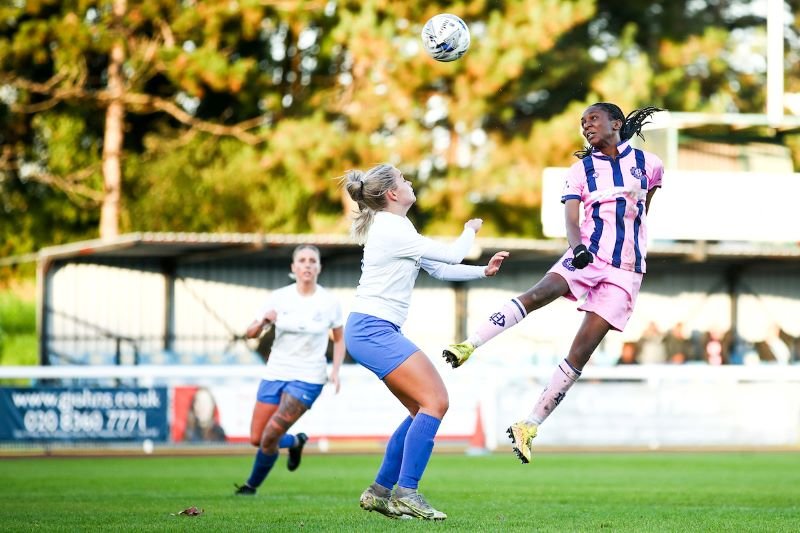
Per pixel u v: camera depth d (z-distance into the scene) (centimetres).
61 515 2611
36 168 11162
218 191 10181
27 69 10706
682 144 4494
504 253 2353
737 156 4494
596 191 2308
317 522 2366
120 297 8069
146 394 6034
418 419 2250
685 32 10756
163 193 10331
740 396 6662
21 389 5869
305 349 3291
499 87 9219
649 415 6569
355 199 2345
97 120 10944
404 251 2252
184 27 9369
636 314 8625
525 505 2967
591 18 10362
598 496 3397
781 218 3884
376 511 2433
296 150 9088
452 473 4581
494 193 9781
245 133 10106
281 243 7425
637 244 2309
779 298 8819
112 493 3450
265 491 3531
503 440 6388
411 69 9050
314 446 6412
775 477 4453
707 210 3859
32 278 11488
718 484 4050
